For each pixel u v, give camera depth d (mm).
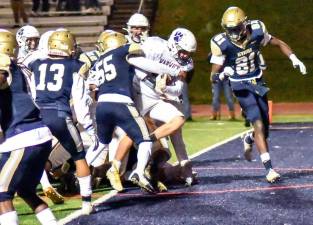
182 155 13766
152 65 12750
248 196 12750
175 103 13477
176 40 13188
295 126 25047
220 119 28594
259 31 14133
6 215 9586
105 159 13266
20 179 9609
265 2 38625
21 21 34656
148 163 12812
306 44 37438
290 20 38094
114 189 13469
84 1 36875
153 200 12617
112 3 36656
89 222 11156
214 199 12570
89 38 34844
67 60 12062
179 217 11328
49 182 13852
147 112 13047
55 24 35031
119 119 12336
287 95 36344
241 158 17594
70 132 11664
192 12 38438
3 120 9727
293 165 16031
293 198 12500
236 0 38625
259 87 14141
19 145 9562
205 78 36406
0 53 9875
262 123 14109
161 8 38656
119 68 12492
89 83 12727
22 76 9836
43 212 9906
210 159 17562
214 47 14258
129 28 14672
